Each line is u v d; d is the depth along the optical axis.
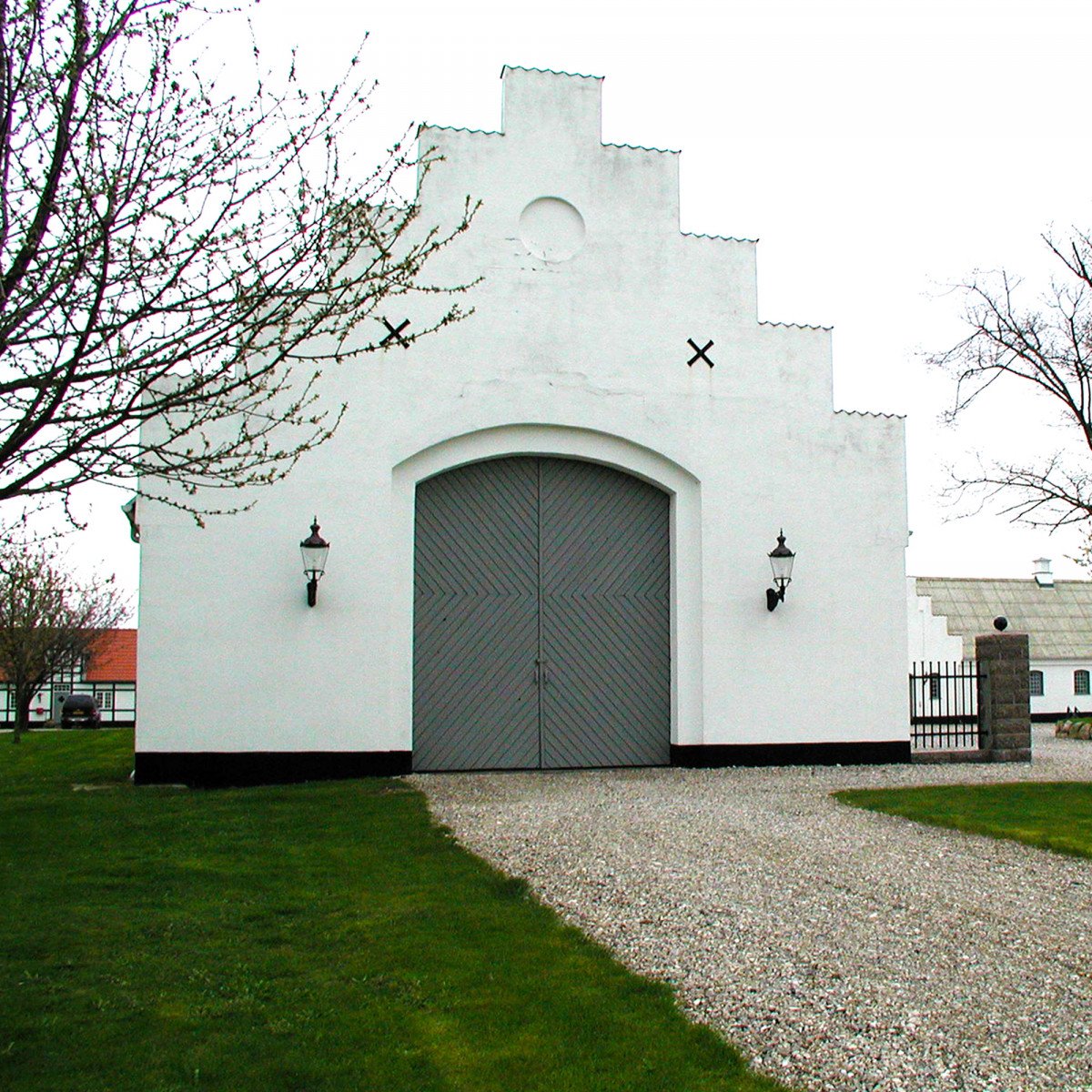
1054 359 22.98
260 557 13.00
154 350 5.42
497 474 14.20
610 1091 4.30
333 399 13.31
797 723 14.52
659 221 14.60
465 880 7.54
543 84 14.36
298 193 6.00
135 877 7.64
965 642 35.81
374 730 13.13
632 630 14.41
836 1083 4.36
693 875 7.62
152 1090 4.31
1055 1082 4.36
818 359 14.99
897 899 7.02
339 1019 5.00
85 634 37.47
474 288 13.85
